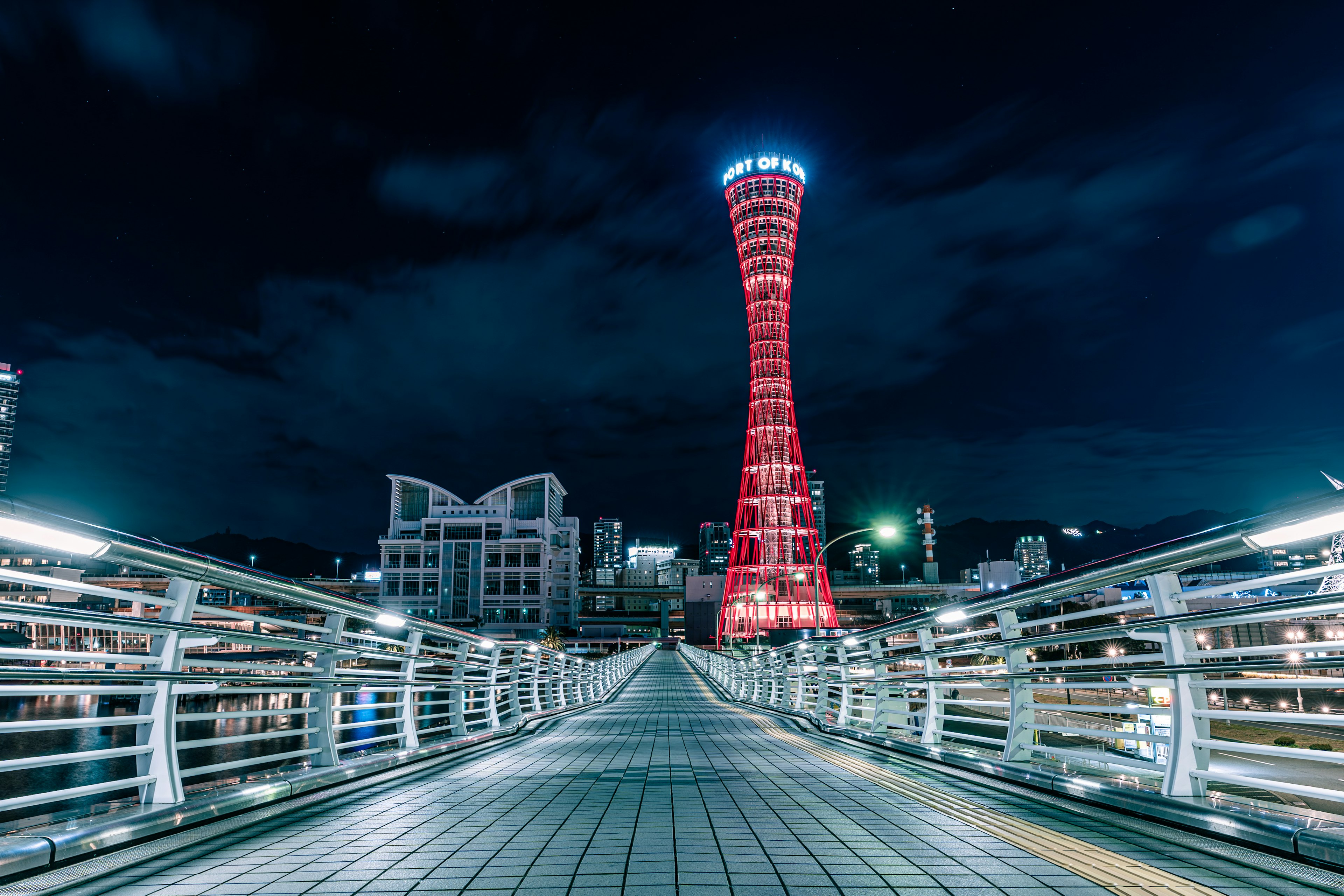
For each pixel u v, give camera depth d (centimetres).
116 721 472
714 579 13988
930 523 19425
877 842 495
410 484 16750
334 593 707
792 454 9800
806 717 1606
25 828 432
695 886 399
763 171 9906
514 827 550
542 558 15600
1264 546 425
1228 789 1343
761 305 9825
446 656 1158
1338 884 378
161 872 431
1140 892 383
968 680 824
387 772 802
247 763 587
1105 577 551
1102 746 2162
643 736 1396
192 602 538
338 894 390
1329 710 3956
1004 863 440
